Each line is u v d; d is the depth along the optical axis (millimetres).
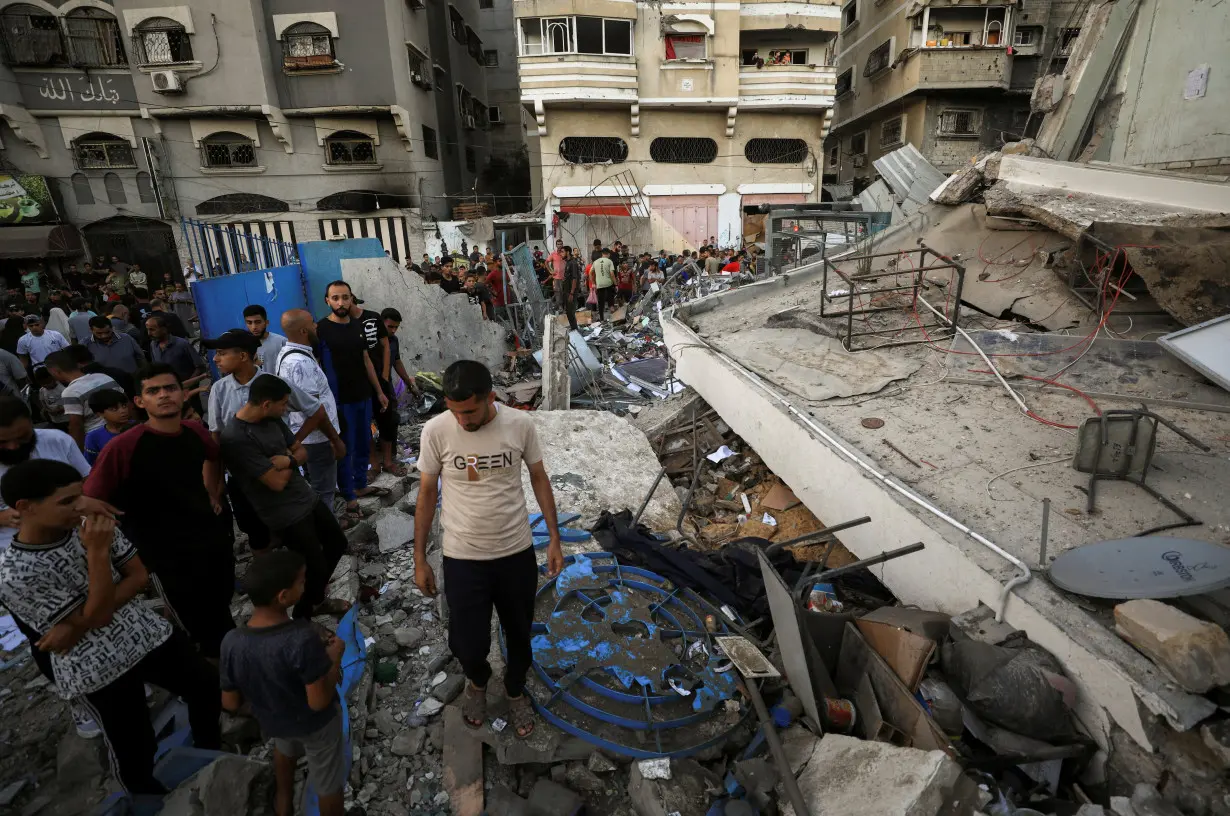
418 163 22188
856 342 6297
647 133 22453
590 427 6301
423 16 22797
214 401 3959
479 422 2537
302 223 21594
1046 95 9875
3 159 20031
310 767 2383
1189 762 2051
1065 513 3232
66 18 19375
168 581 2955
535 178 23219
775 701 3074
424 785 2848
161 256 21828
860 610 3705
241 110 20047
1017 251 7367
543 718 2994
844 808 2250
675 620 3625
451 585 2688
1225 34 7016
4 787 2844
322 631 2689
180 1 19078
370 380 5547
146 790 2654
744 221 23375
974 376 5113
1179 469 3541
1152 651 2221
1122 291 5777
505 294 13016
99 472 2693
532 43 20859
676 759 2723
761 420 5211
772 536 4859
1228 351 4559
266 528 3652
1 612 4117
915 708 2574
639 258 18984
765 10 21594
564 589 3873
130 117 20438
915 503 3420
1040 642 2570
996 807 2150
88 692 2398
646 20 21062
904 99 24234
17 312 9602
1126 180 7086
